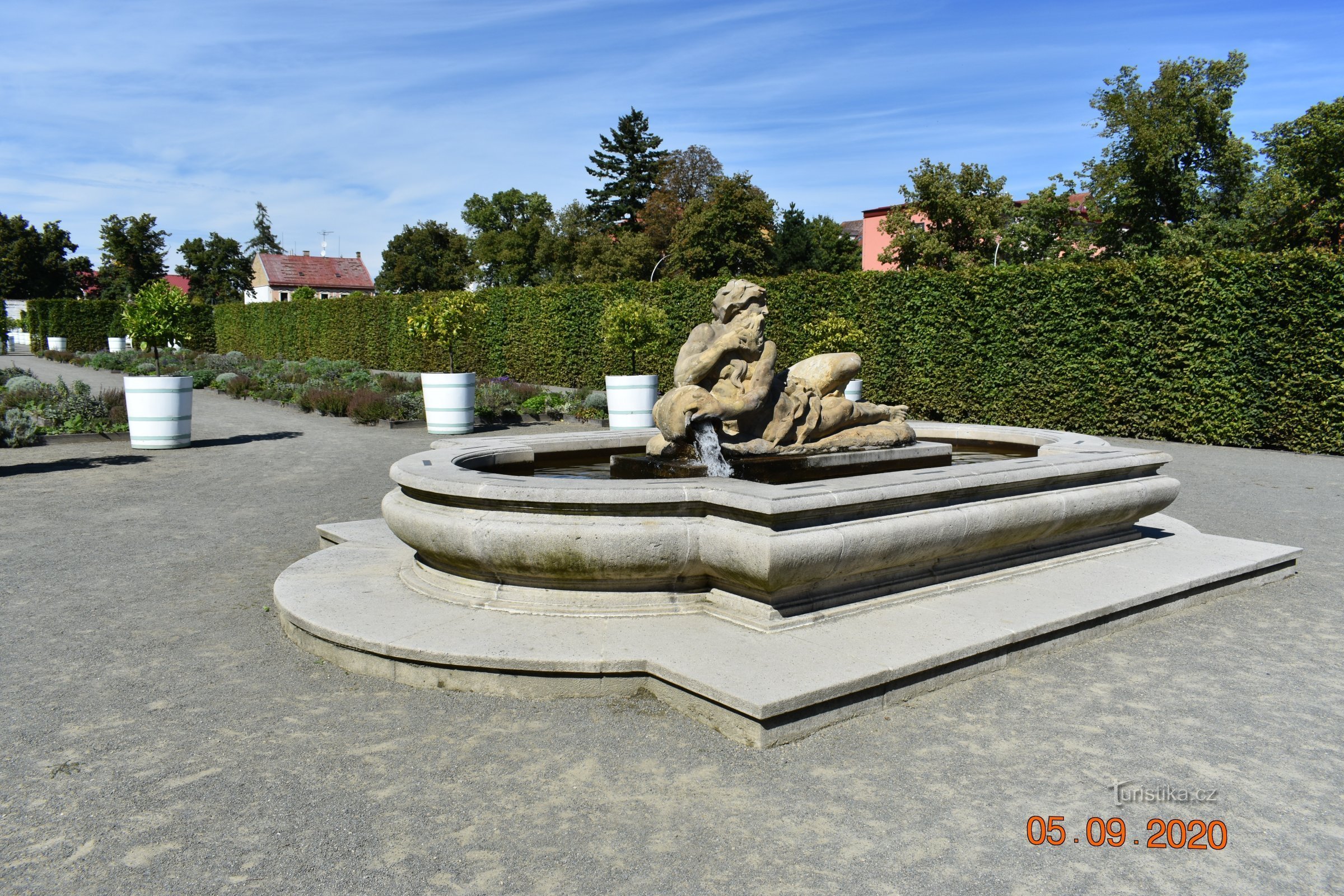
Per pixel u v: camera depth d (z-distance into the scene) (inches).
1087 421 665.6
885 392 804.6
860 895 113.3
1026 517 234.4
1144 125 1195.9
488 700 176.9
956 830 129.1
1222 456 549.0
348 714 171.0
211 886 115.3
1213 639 216.5
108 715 171.8
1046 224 1353.3
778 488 198.1
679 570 201.5
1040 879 117.1
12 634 221.9
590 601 203.3
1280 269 559.2
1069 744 157.6
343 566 256.5
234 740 159.8
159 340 597.3
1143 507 274.1
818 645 183.3
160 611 241.8
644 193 2559.1
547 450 311.3
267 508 392.5
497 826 130.2
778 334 872.9
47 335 2105.1
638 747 155.4
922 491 209.6
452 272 3009.4
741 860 121.1
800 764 149.3
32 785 143.9
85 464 530.3
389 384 985.5
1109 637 217.3
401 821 131.8
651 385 706.8
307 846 125.0
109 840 127.2
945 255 1337.4
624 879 116.7
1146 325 624.7
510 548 197.9
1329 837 128.0
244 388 1068.5
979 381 733.3
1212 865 120.8
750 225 1697.8
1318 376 546.6
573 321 1099.3
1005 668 195.0
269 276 3312.0
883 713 170.4
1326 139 957.2
